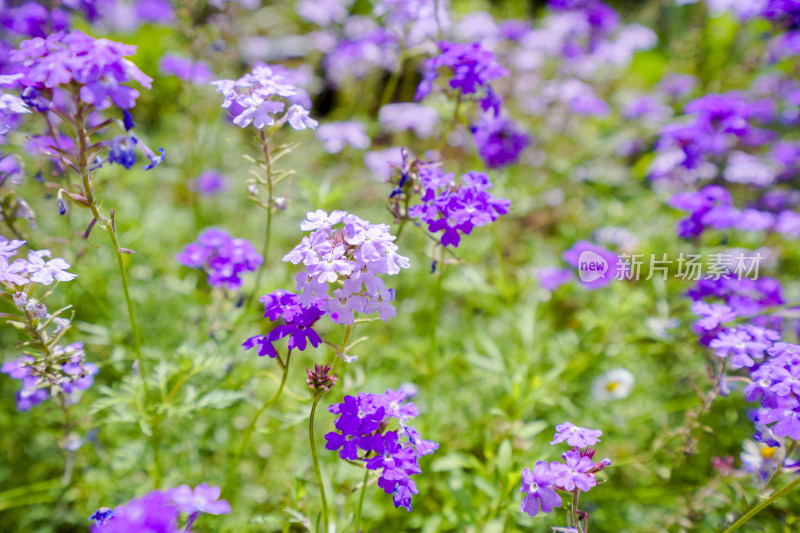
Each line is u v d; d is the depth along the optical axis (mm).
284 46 1074
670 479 752
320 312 629
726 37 1029
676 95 1010
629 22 1242
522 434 712
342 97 1059
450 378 788
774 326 747
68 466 699
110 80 608
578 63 981
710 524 722
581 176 930
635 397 788
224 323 721
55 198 740
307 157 934
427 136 863
